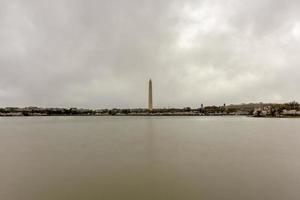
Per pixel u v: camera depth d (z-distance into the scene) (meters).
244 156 36.03
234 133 82.81
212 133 83.06
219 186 21.52
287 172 26.06
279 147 46.91
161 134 79.88
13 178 24.27
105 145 51.22
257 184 22.00
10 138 68.69
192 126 128.62
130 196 19.42
